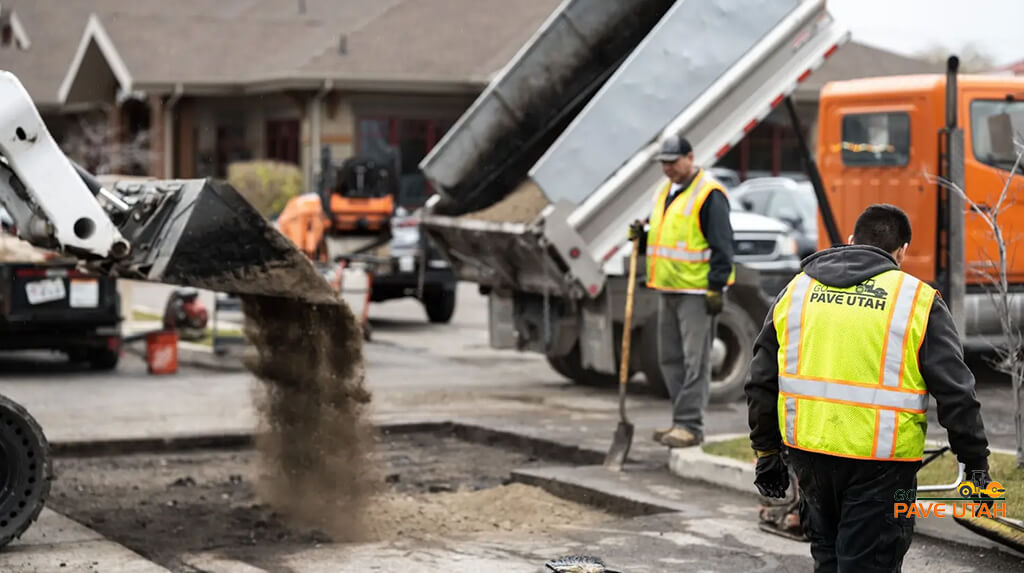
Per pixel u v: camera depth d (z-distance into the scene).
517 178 19.03
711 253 12.80
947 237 15.98
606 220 16.38
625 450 12.66
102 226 9.73
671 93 16.17
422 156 48.78
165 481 12.88
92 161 54.41
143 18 51.47
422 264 25.02
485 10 50.03
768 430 6.68
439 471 13.47
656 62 16.14
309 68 46.41
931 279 17.66
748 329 17.73
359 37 48.03
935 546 9.36
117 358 21.25
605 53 18.31
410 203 48.59
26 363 22.53
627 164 16.19
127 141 53.97
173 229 9.98
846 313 6.30
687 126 16.20
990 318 17.70
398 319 31.20
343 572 9.18
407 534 10.44
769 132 49.50
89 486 12.61
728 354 17.78
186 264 9.89
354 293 24.88
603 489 11.60
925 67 48.62
